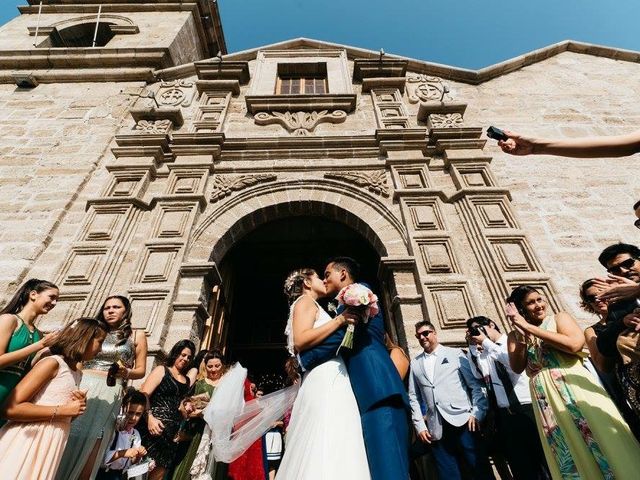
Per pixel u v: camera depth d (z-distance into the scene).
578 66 9.24
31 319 3.00
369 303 1.99
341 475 1.63
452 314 5.09
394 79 8.62
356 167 7.04
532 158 7.23
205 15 13.57
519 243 5.84
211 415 3.19
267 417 2.97
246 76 9.25
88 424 2.98
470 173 6.84
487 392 3.59
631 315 2.21
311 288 2.41
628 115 7.94
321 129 7.83
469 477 3.35
